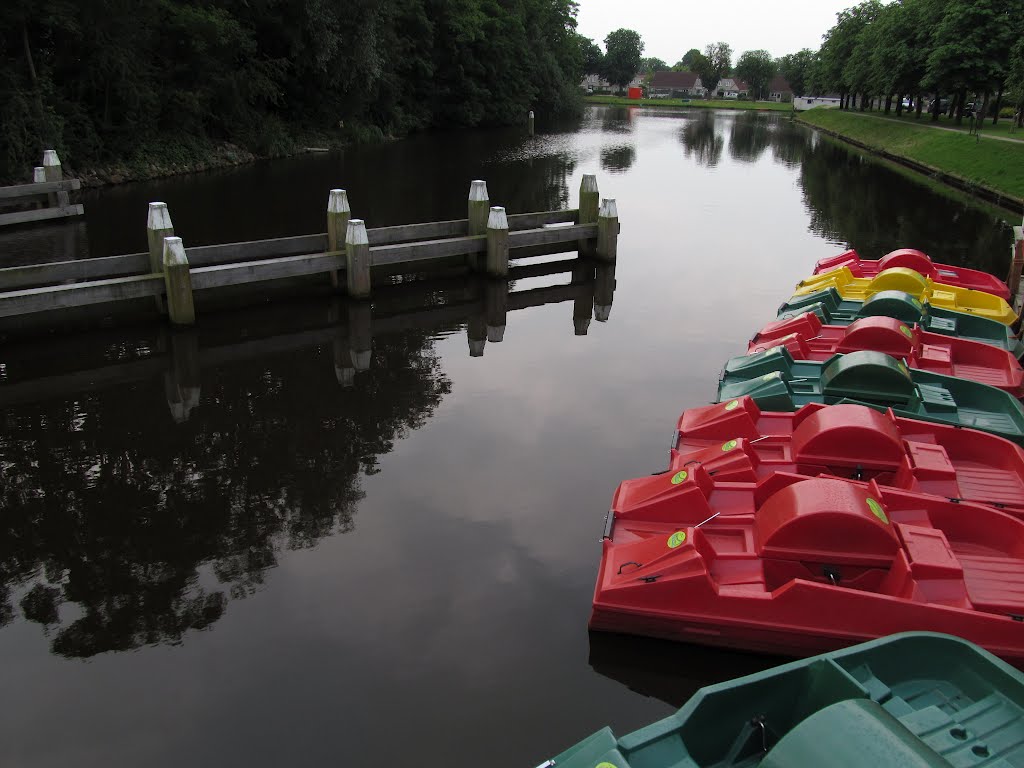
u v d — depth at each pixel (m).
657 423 10.71
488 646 6.46
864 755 3.98
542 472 9.36
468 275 18.94
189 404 11.35
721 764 4.91
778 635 6.02
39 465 9.57
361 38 45.81
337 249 16.34
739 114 108.38
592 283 18.41
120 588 7.31
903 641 5.34
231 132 41.34
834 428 7.81
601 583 6.53
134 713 5.82
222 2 39.97
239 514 8.50
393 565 7.59
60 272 13.37
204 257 15.52
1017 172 31.09
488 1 65.38
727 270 19.53
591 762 4.44
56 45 31.42
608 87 172.88
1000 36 42.38
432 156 44.22
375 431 10.49
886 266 15.19
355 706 5.85
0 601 7.16
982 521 6.97
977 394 9.59
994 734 4.81
